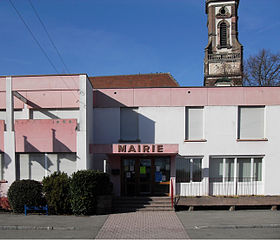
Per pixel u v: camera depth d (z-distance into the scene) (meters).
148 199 13.41
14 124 12.95
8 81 12.82
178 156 14.38
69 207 11.86
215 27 40.03
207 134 14.42
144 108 14.56
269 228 9.91
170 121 14.49
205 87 14.51
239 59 38.69
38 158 13.11
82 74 12.78
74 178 11.76
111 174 14.37
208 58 39.34
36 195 11.88
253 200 13.52
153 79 24.08
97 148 13.27
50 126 12.89
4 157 12.92
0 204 12.62
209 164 14.42
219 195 14.23
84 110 12.77
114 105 14.63
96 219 10.95
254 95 14.51
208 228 9.80
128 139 14.55
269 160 14.40
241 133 14.53
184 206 13.59
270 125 14.47
